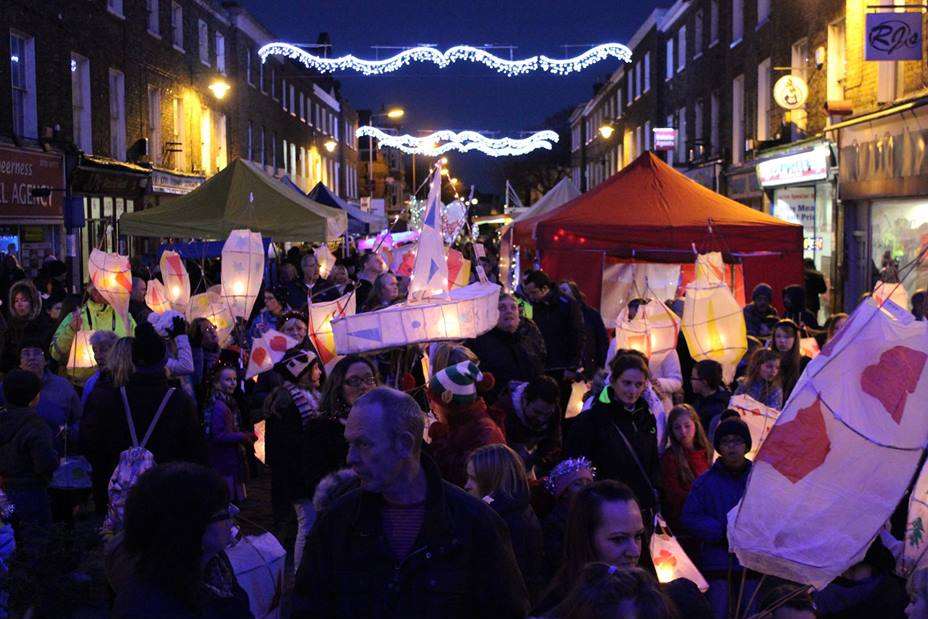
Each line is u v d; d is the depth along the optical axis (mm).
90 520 7539
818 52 19438
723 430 5188
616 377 5457
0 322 9617
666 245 12828
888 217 16859
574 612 2494
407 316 5273
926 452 3857
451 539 2961
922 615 3799
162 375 6352
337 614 2967
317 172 52281
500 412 5520
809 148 19703
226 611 2877
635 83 42594
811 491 3430
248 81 36625
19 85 18609
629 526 3504
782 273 13156
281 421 6434
